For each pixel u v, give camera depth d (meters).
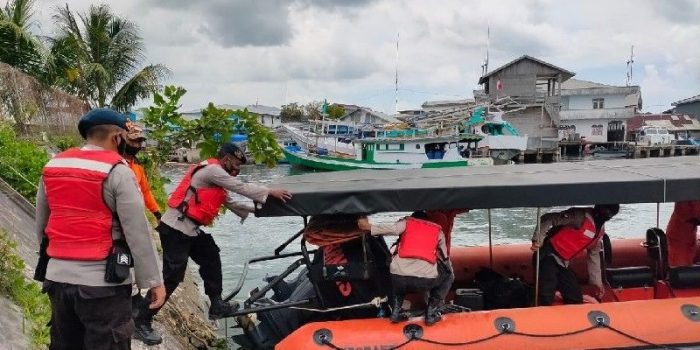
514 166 6.69
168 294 5.18
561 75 44.75
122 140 3.30
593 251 5.98
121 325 3.13
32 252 6.28
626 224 16.73
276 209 5.02
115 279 3.05
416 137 34.81
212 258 5.38
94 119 3.20
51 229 3.09
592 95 53.69
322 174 6.73
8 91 12.31
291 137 47.78
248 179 34.88
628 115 51.94
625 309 5.21
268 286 5.80
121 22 22.11
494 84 45.59
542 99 44.09
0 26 15.08
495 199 5.05
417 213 5.30
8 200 7.54
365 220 5.04
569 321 5.09
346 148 45.22
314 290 5.61
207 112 8.41
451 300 6.83
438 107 65.31
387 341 4.89
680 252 6.56
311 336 4.95
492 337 4.95
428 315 5.03
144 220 3.12
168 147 8.48
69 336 3.24
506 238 14.83
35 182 8.70
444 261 5.07
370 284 5.33
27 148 9.29
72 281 3.02
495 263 7.25
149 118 8.42
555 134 44.47
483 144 35.94
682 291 6.18
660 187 5.10
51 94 14.02
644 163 6.29
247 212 5.33
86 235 3.04
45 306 4.68
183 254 5.11
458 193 5.02
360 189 5.02
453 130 36.19
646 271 6.57
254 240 14.73
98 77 20.70
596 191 5.08
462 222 16.95
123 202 3.05
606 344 5.00
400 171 6.63
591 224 5.61
